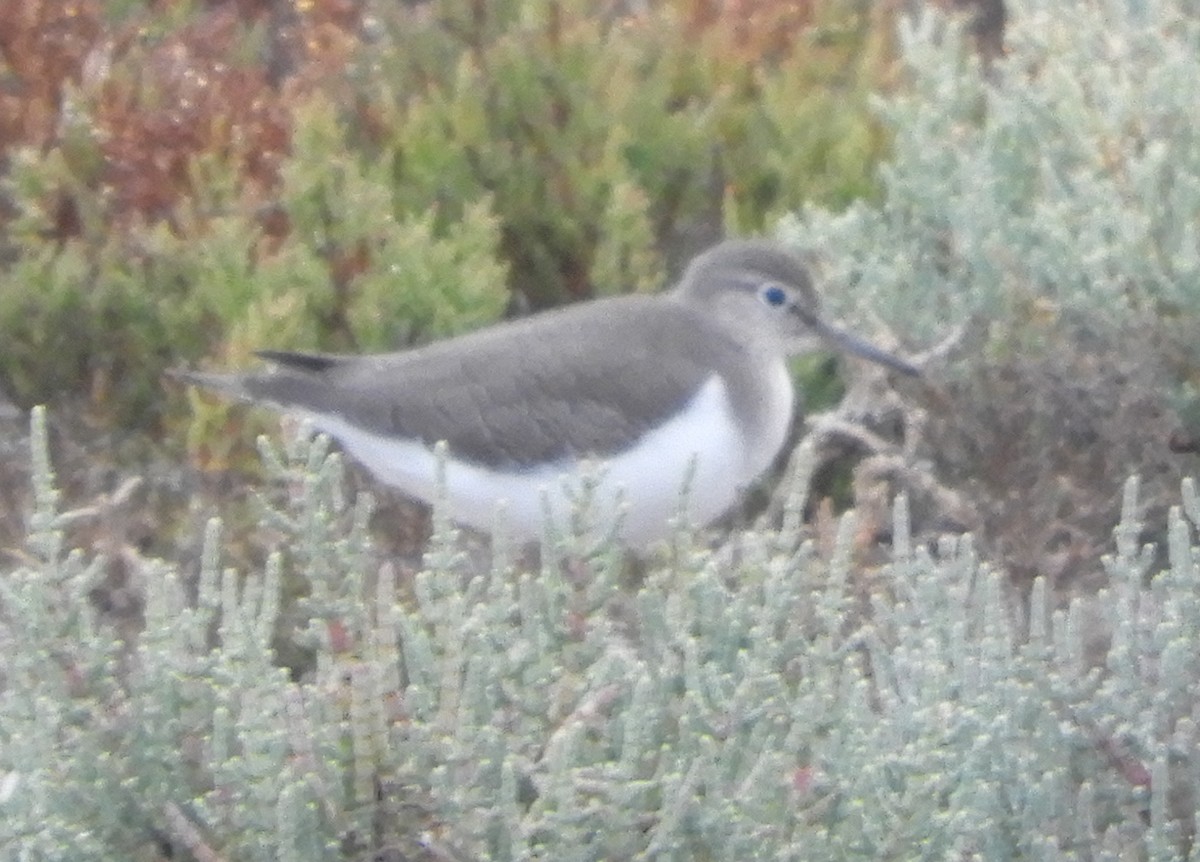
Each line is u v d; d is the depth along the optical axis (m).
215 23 13.89
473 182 13.66
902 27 13.84
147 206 13.00
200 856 7.15
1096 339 12.05
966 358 12.23
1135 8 13.89
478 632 7.40
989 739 7.68
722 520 12.38
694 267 11.56
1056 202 12.68
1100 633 9.59
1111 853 7.69
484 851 7.15
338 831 7.37
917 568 8.75
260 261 12.67
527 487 10.77
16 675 7.35
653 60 14.36
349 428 10.95
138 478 10.85
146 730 7.39
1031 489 11.62
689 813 7.21
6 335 12.71
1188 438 12.04
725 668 7.86
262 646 7.36
